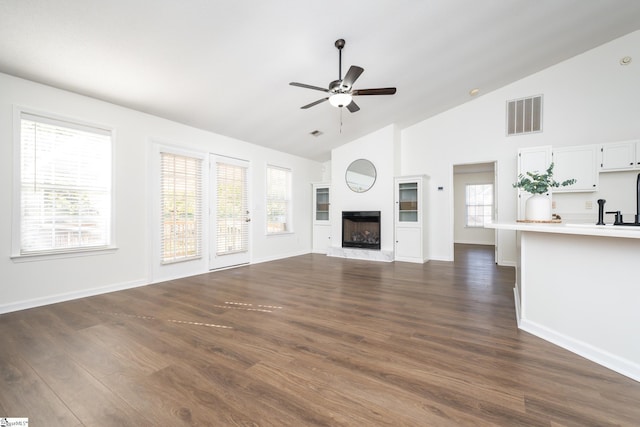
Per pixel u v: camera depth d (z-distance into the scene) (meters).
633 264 1.65
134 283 3.68
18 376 1.65
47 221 3.01
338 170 6.32
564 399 1.44
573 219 4.31
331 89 3.05
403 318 2.58
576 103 4.51
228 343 2.09
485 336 2.20
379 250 5.75
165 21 2.41
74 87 3.07
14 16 2.15
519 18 3.19
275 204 6.03
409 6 2.73
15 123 2.77
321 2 2.50
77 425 1.27
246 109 4.14
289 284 3.82
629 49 4.18
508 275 4.32
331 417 1.33
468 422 1.29
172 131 4.11
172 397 1.47
